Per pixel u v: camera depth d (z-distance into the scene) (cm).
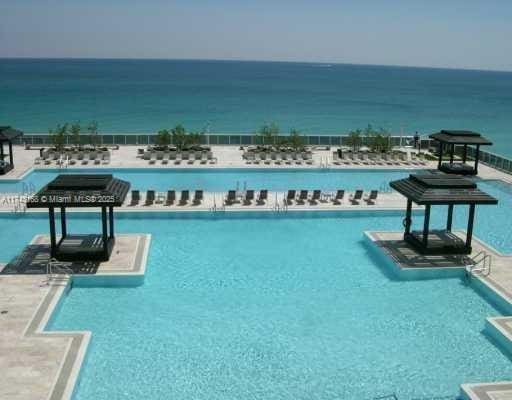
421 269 2252
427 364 1656
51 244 2186
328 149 4809
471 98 16962
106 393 1468
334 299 2067
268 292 2111
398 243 2552
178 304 1988
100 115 9662
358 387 1538
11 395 1359
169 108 11156
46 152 4106
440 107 13412
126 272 2120
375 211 3077
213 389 1505
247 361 1644
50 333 1658
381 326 1875
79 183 2172
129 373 1561
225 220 2950
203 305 1986
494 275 2205
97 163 4053
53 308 1817
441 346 1759
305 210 3016
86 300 1988
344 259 2453
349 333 1823
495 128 9506
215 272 2277
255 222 2931
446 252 2411
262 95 15388
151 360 1630
